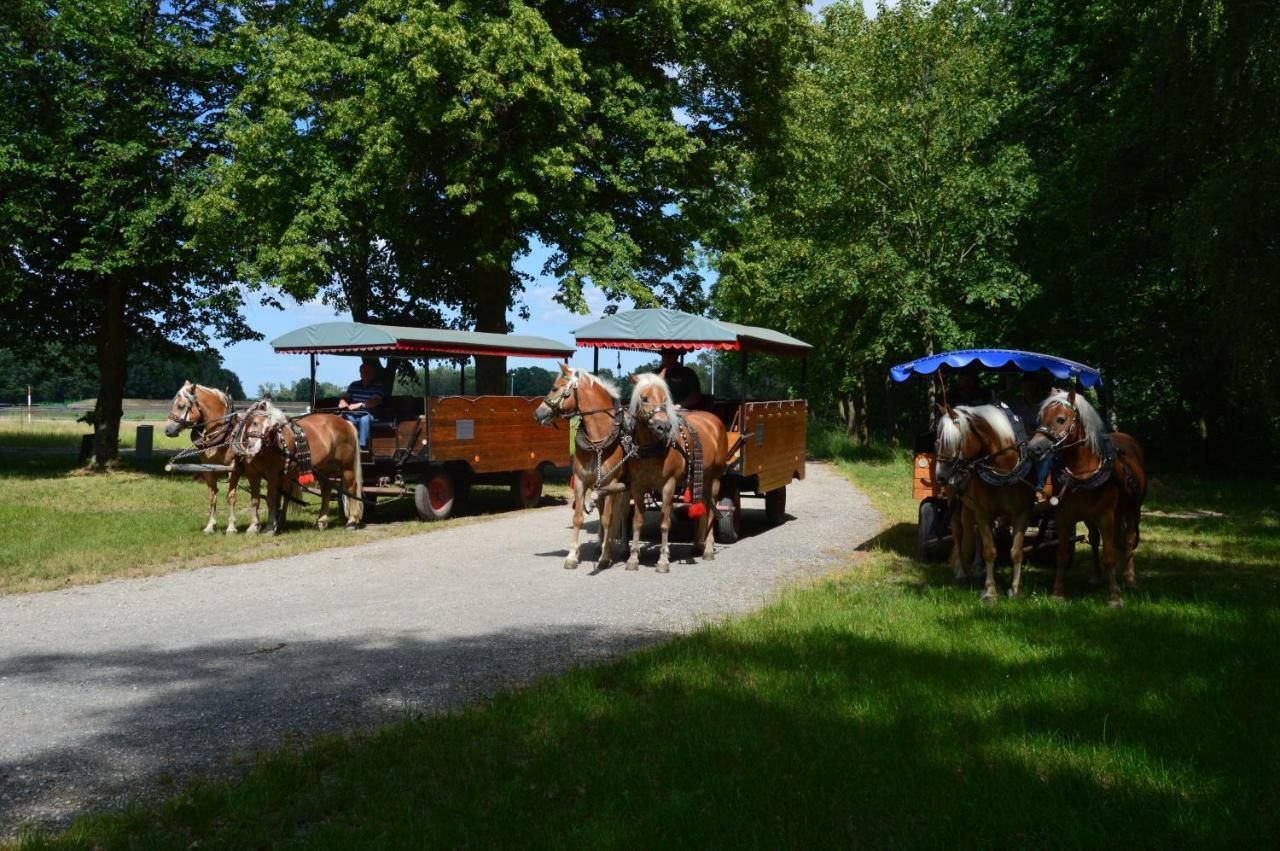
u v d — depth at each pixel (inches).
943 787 174.2
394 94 780.6
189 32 932.0
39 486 823.1
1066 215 985.5
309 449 550.6
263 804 172.6
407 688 253.8
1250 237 635.5
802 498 799.7
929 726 207.2
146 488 818.8
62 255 939.3
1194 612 321.7
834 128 1138.7
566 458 757.9
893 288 1099.3
